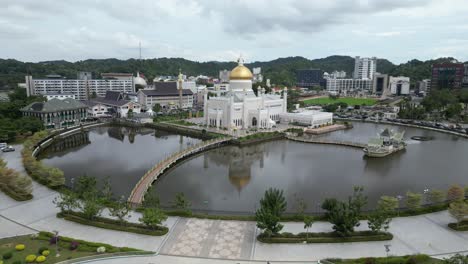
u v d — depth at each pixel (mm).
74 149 158250
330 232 69812
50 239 63406
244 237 68250
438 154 151375
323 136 195250
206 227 72250
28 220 74500
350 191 101750
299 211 81625
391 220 76188
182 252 62094
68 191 84938
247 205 90125
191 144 171125
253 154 151000
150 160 137000
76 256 59000
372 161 138375
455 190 85500
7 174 90750
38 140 151875
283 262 59531
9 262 56562
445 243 66625
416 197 79625
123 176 115250
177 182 109750
